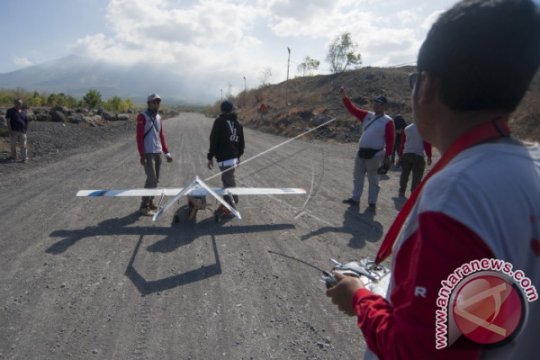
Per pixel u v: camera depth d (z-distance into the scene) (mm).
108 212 6602
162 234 5566
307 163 12977
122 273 4242
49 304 3549
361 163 7129
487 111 836
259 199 7797
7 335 3061
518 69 786
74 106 40781
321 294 3824
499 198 706
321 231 5812
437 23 886
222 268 4414
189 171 10914
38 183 8773
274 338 3082
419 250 755
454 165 795
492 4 801
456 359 720
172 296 3746
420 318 728
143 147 6434
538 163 811
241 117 43594
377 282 1380
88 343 2975
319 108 29219
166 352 2885
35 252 4785
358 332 3189
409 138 7891
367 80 37219
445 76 837
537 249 745
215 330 3180
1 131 15539
